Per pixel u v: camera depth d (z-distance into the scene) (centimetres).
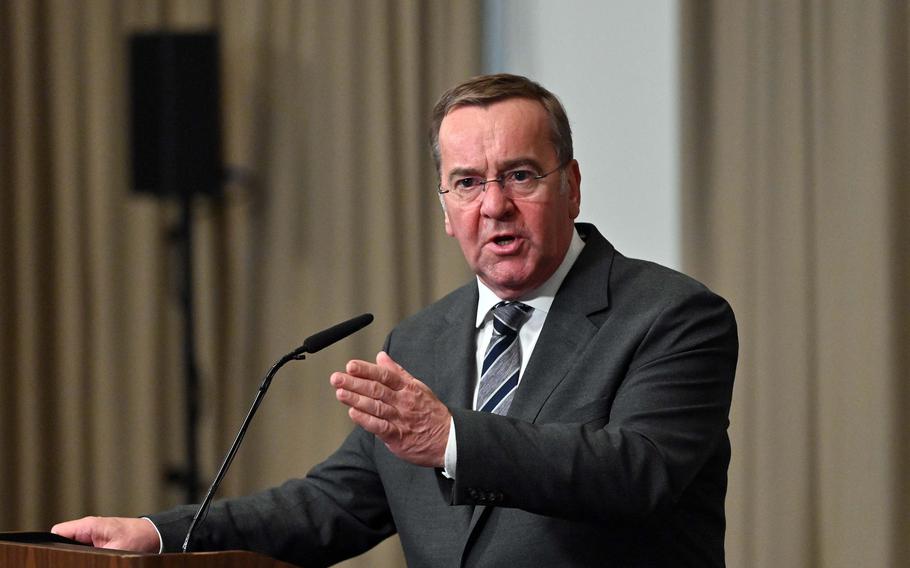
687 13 1458
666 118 1522
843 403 1370
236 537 788
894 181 1360
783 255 1402
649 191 1525
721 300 758
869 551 1352
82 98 1716
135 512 1689
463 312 822
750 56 1427
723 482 770
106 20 1708
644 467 669
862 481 1357
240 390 1648
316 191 1625
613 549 710
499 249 760
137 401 1689
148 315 1681
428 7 1591
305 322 1623
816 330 1398
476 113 766
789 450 1388
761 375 1403
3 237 1714
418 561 753
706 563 742
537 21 1585
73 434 1706
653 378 714
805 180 1398
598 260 786
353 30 1608
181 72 1539
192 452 1573
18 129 1711
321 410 1614
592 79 1558
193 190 1538
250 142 1650
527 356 778
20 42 1711
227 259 1661
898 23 1362
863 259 1363
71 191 1705
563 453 655
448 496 753
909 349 1359
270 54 1650
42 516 1711
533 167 758
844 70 1381
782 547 1388
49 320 1725
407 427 638
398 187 1590
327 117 1622
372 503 838
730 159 1431
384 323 1580
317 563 829
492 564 718
